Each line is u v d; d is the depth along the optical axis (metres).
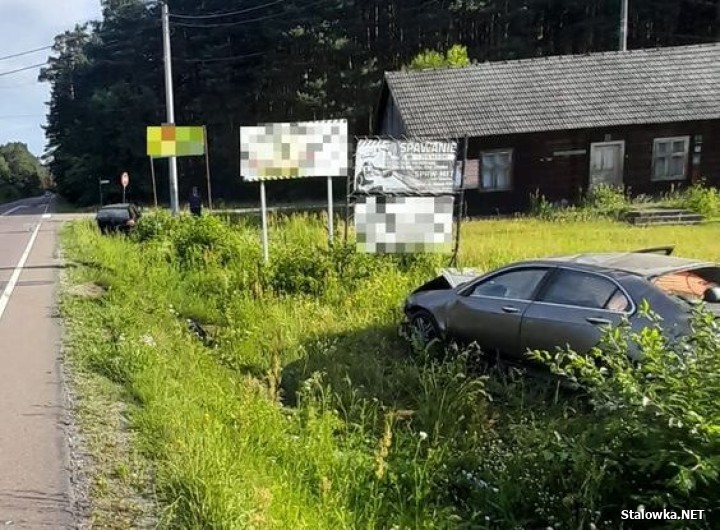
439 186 11.22
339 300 9.95
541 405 5.74
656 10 45.88
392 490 4.39
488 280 7.04
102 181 57.12
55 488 4.25
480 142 24.48
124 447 4.86
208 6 58.62
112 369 6.70
